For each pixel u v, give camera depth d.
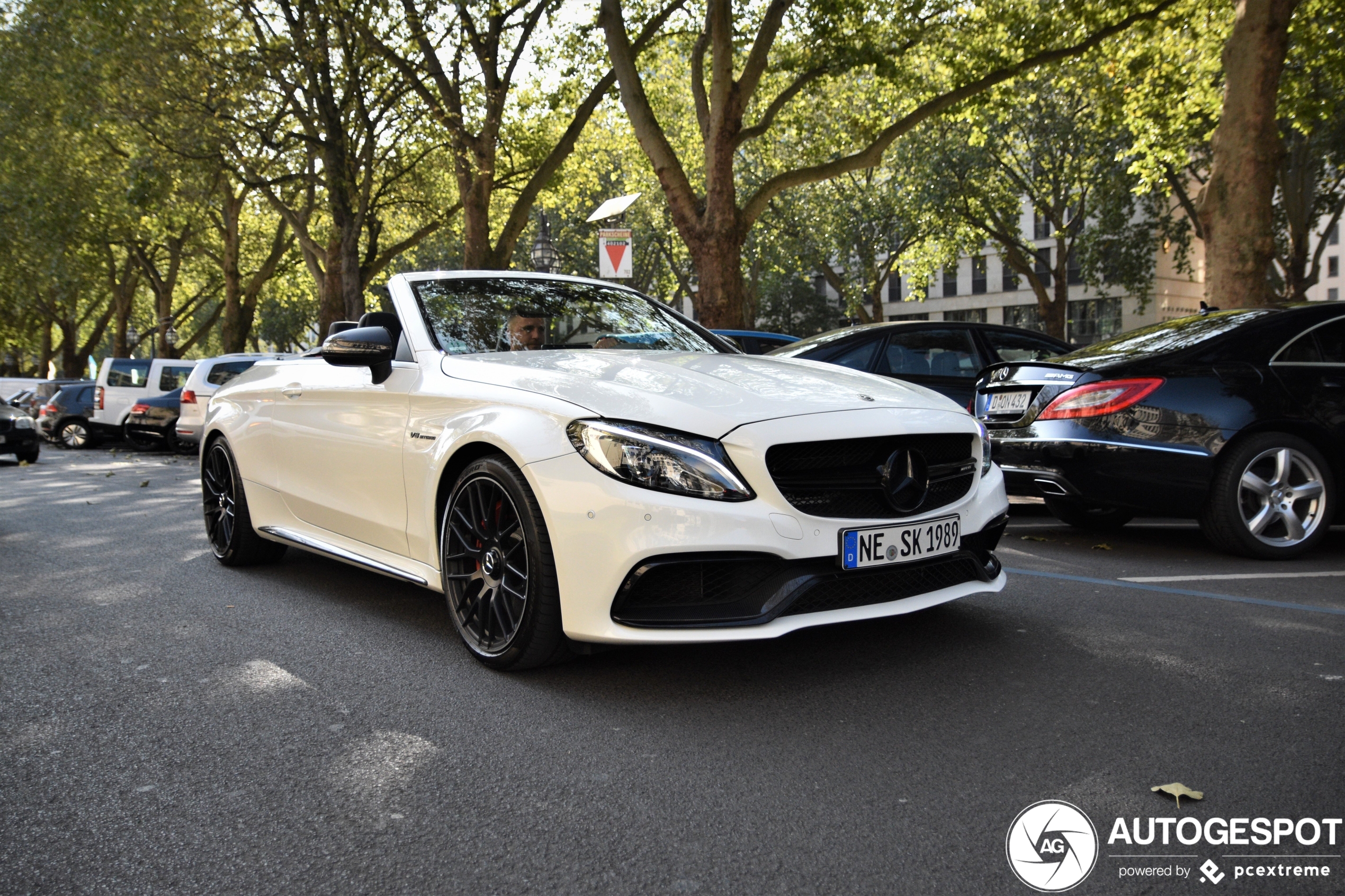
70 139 24.48
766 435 2.88
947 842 2.08
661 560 2.80
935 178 29.50
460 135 17.98
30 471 12.74
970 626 3.76
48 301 39.78
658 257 38.50
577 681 3.18
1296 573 4.72
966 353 7.52
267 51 16.66
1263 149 10.91
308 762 2.58
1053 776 2.39
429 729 2.80
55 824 2.26
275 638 3.79
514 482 3.07
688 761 2.53
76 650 3.70
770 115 15.01
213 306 56.25
